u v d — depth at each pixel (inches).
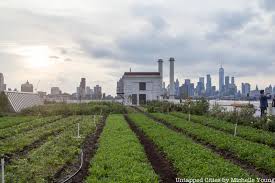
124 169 575.2
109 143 823.7
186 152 700.0
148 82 3472.0
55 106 2170.3
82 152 767.7
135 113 2095.2
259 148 732.0
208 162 616.7
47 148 800.9
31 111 2014.0
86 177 577.6
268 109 1466.5
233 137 895.7
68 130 1160.2
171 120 1427.2
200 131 1021.2
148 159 712.4
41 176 570.3
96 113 2081.7
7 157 727.7
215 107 1656.0
